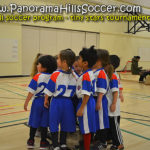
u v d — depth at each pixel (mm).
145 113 3576
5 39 8586
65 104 1855
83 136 1821
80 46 11203
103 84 1835
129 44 13547
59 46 10391
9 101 4289
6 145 2129
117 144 1997
